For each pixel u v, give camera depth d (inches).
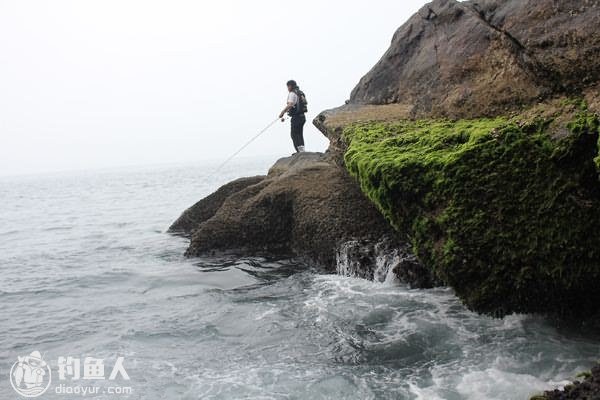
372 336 255.6
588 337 229.3
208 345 261.9
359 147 316.8
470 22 355.6
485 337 239.8
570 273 221.3
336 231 371.9
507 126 245.6
